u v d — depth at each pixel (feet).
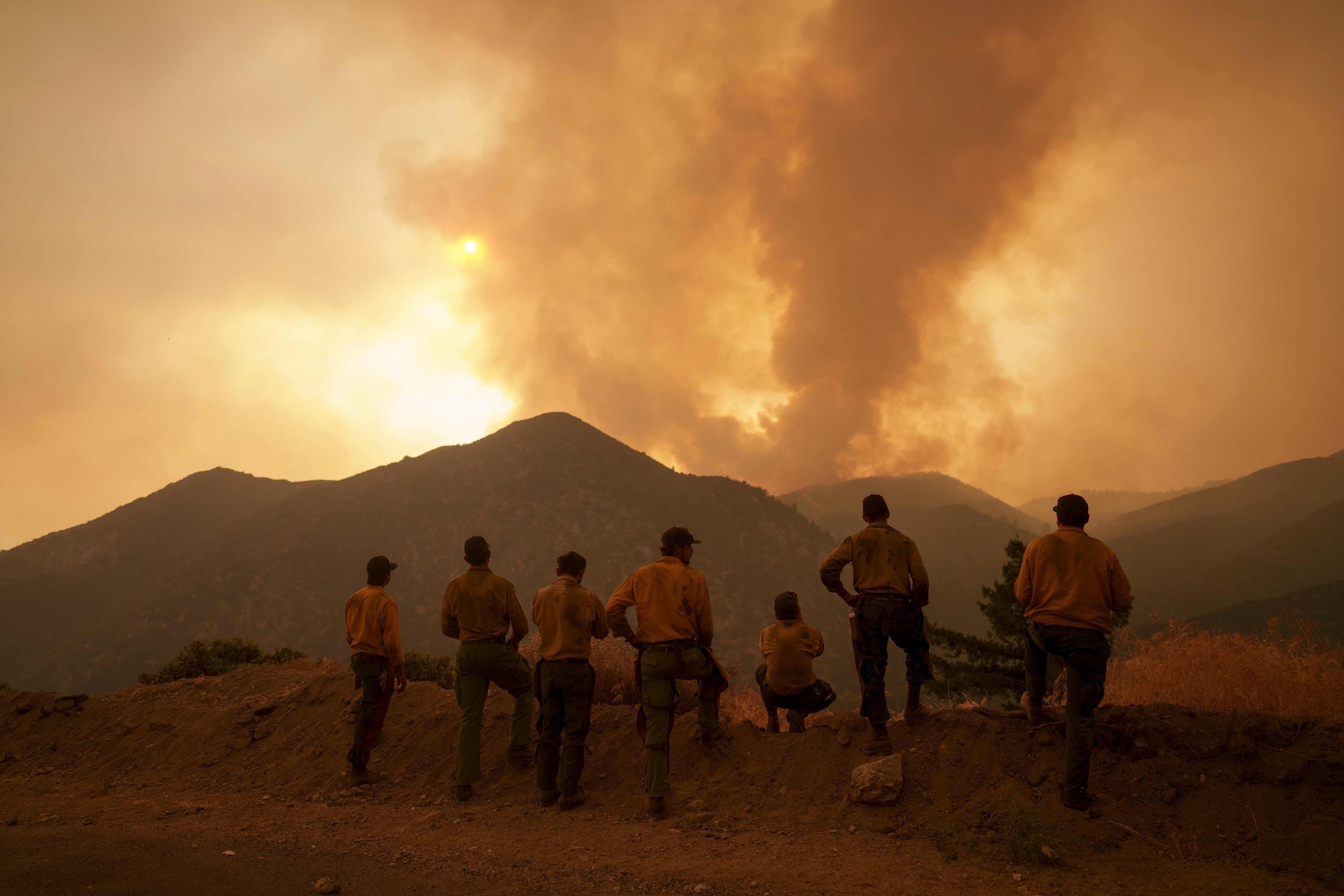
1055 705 19.08
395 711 24.20
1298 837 12.82
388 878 13.12
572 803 17.78
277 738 24.23
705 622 18.72
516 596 20.34
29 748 27.07
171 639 599.98
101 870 13.04
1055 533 16.12
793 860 13.64
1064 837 13.84
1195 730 15.15
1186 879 12.26
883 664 17.31
